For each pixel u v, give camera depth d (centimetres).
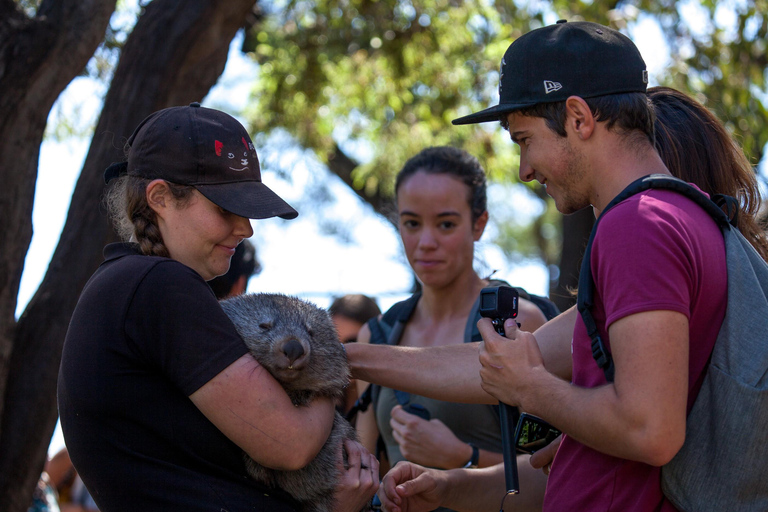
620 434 206
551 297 884
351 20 902
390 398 390
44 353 398
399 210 412
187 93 454
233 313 305
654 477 222
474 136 956
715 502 212
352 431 324
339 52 910
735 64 915
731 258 225
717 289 220
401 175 413
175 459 241
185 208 258
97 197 421
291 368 280
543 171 253
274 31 952
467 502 329
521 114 254
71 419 240
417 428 351
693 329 218
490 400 312
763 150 921
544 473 310
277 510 256
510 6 942
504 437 260
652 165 245
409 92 950
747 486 210
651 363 202
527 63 249
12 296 385
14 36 388
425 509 324
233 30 469
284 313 302
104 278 246
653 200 221
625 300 208
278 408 245
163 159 255
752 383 210
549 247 2170
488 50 897
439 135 965
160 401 239
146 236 261
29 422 391
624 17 896
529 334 244
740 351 215
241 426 239
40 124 393
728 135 293
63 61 393
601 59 243
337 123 1021
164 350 237
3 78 382
